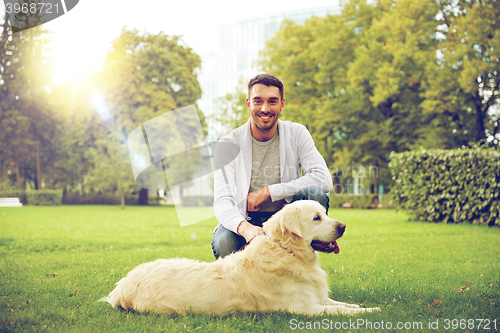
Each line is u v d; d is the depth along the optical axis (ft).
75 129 97.91
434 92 59.67
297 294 9.75
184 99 92.58
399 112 75.87
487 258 18.15
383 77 65.72
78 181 112.16
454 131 62.90
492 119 62.49
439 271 15.16
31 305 10.57
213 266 10.12
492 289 11.94
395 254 19.86
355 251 21.09
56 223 40.65
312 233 10.09
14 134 103.86
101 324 8.86
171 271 10.00
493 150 34.27
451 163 37.14
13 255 20.76
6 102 104.68
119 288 10.30
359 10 80.12
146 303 9.64
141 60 91.66
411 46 64.03
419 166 40.24
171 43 96.48
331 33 80.48
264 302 9.71
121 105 89.35
